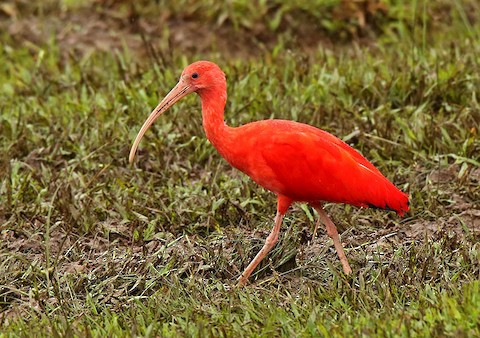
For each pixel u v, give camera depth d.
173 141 15.08
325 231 12.96
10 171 14.45
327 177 11.18
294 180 11.22
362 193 11.20
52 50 19.56
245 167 11.55
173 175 14.31
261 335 9.89
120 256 12.42
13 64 19.27
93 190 13.81
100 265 12.09
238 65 17.94
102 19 20.70
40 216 13.31
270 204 13.39
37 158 14.90
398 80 16.17
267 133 11.33
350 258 11.99
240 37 20.17
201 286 11.48
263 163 11.30
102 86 17.77
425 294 10.62
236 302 10.83
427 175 13.90
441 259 11.64
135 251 12.56
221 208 13.28
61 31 20.44
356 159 11.40
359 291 10.70
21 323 10.55
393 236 12.60
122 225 13.17
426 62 17.05
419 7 20.39
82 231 13.09
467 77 16.12
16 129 15.66
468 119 15.02
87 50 19.91
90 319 10.62
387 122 14.91
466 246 11.86
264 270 11.88
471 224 12.77
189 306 10.76
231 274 11.91
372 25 20.31
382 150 14.46
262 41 20.19
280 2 20.44
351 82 16.28
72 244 12.73
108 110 16.14
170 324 10.53
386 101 16.02
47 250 11.80
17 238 13.05
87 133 15.56
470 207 13.07
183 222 13.12
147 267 11.79
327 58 18.19
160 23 20.48
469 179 13.75
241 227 13.12
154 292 11.45
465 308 9.92
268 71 17.36
